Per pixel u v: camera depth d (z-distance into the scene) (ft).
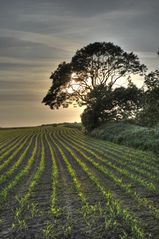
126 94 215.10
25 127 425.69
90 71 237.25
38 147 150.20
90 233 35.37
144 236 33.99
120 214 41.27
